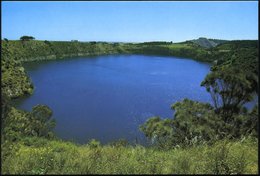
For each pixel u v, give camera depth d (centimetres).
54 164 708
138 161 760
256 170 663
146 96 9144
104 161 736
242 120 2012
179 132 2238
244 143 905
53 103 8681
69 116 7338
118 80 11938
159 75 13362
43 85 11256
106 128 6500
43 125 4259
